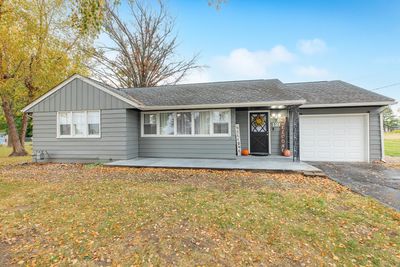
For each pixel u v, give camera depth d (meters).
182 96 10.52
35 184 5.98
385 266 2.38
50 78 13.41
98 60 19.70
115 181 6.20
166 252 2.65
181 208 3.98
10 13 10.96
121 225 3.34
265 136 10.81
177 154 10.00
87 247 2.77
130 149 9.71
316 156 9.89
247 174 7.04
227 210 3.87
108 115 9.52
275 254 2.60
